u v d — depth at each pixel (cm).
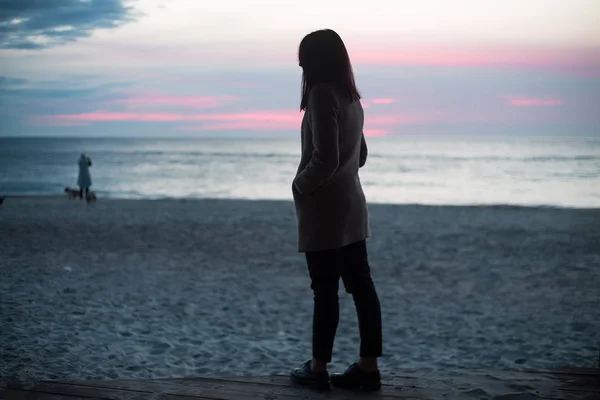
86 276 874
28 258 1017
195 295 778
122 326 593
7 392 299
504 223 1638
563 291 827
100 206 2112
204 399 289
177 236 1349
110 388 305
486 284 877
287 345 557
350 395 298
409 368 487
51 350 471
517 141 14888
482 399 292
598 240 1320
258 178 4484
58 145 15075
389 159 6694
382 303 759
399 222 1655
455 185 3647
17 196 2712
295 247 1215
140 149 11731
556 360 516
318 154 272
